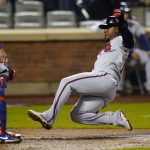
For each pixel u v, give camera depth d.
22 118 37.31
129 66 54.34
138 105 45.56
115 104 46.34
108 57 27.25
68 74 56.12
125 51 27.44
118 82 27.50
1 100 25.58
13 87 56.06
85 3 60.06
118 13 27.48
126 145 25.02
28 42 55.84
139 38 53.47
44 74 56.16
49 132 30.23
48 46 55.97
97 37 55.59
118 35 27.58
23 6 59.31
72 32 55.75
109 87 27.06
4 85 25.81
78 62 55.97
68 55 55.94
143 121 35.12
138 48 54.00
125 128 29.33
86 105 27.27
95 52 55.78
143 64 54.44
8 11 58.72
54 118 26.78
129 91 55.19
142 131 30.31
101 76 26.95
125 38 27.20
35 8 59.28
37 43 55.94
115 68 27.22
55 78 56.16
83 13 59.78
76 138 27.59
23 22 58.25
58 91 26.78
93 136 28.34
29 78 56.16
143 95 54.41
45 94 56.16
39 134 29.38
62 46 55.94
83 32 55.69
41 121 26.59
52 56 56.03
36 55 56.03
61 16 58.41
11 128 32.12
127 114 39.41
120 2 56.41
